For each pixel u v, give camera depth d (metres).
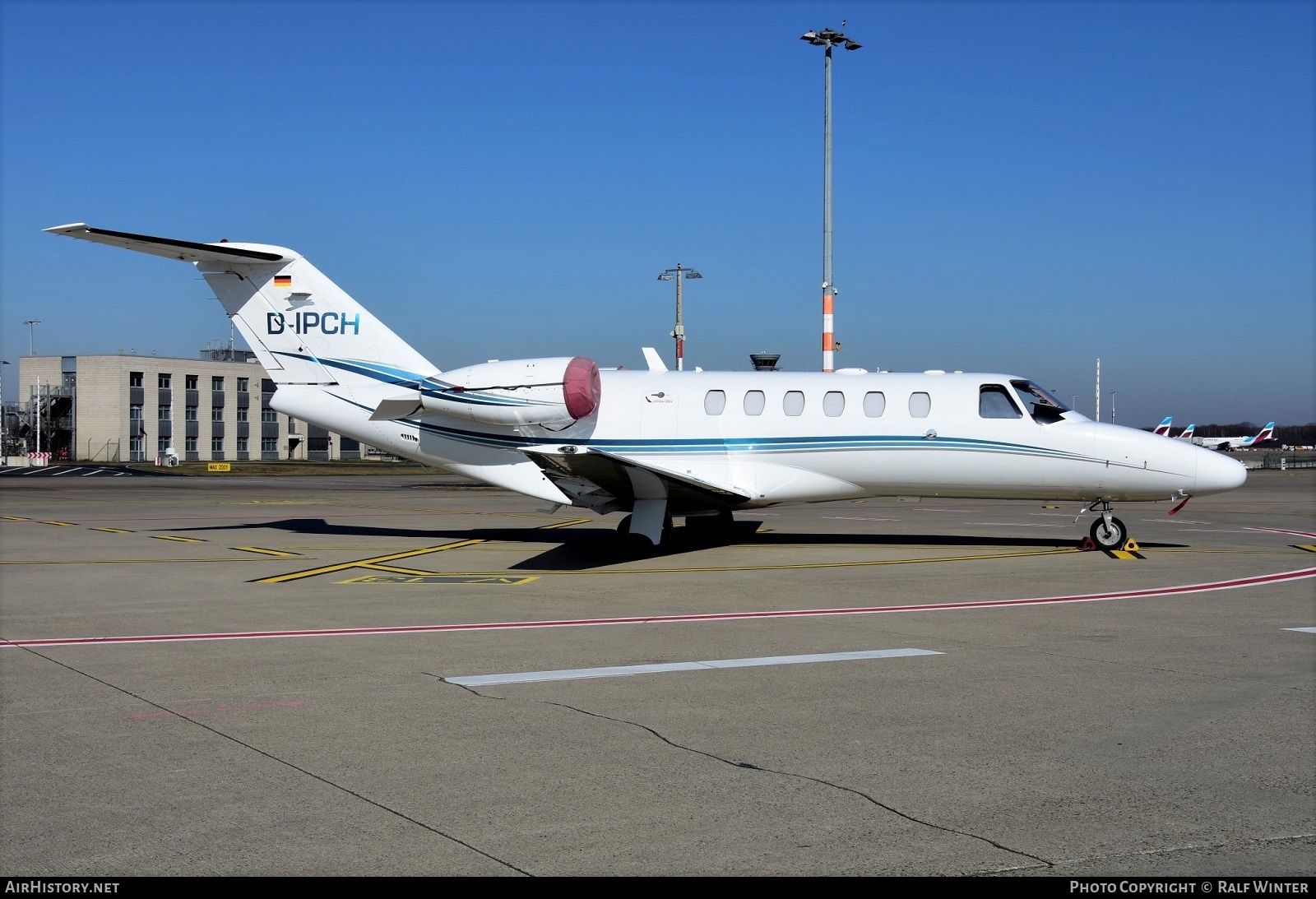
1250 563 16.36
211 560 16.72
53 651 9.23
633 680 8.06
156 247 18.47
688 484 17.03
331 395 19.73
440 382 19.14
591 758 6.08
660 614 11.28
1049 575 14.78
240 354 104.44
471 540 20.11
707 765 5.95
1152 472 17.45
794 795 5.44
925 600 12.41
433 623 10.70
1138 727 6.72
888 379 18.72
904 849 4.76
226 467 73.12
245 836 4.90
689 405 18.97
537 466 17.64
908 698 7.48
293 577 14.55
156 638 9.88
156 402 93.00
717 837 4.89
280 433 103.06
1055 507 32.06
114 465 81.56
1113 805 5.30
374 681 8.04
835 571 15.25
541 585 13.73
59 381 92.81
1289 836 4.91
